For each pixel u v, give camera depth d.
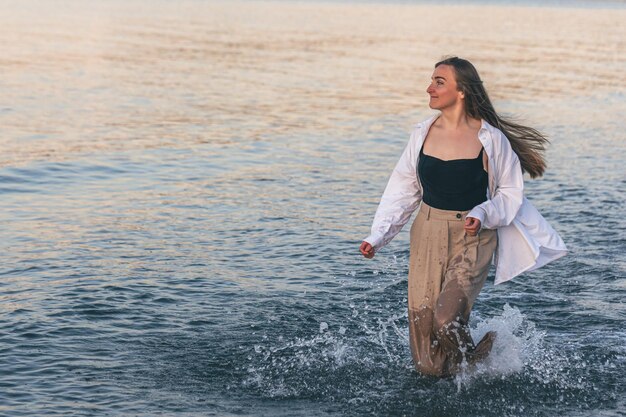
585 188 10.24
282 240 8.09
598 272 7.25
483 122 5.08
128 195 9.64
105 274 7.02
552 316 6.29
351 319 6.22
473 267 5.13
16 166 10.69
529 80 20.42
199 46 25.17
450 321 5.03
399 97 17.19
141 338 5.79
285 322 6.12
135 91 16.86
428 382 5.24
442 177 5.11
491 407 4.95
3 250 7.59
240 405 4.91
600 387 5.19
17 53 21.42
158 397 4.96
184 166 11.08
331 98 16.86
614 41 31.66
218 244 7.93
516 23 39.44
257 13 39.78
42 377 5.17
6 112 14.12
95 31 28.00
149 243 7.91
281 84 18.53
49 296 6.49
